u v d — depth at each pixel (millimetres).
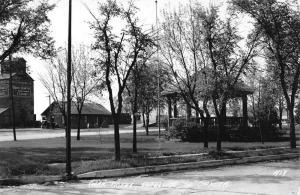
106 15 18906
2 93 97688
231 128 37375
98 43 19125
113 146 29906
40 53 30094
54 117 93938
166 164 18656
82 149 26875
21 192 12641
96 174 16078
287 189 12664
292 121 28562
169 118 39094
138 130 70812
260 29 26422
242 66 24188
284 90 28812
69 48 16375
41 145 31531
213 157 21562
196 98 26359
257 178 15484
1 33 28344
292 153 25516
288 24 27234
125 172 16875
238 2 25859
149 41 19797
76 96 41438
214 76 23219
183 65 25156
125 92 32188
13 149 26859
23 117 98688
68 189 13180
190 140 36125
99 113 103375
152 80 26469
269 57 28891
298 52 28422
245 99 38000
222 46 23797
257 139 37406
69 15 16359
